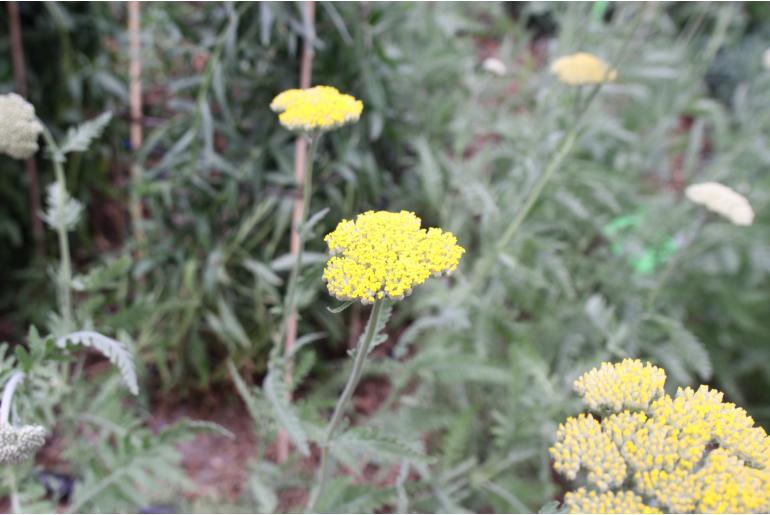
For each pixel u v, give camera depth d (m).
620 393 0.56
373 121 0.87
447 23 1.10
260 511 0.75
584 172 0.99
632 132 1.31
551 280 1.00
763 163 1.14
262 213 0.86
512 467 0.88
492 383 0.95
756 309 1.09
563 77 0.82
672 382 0.92
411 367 0.83
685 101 1.23
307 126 0.64
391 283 0.54
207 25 0.87
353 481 0.88
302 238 0.68
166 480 0.85
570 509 0.54
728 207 0.80
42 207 1.00
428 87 1.11
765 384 1.10
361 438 0.66
